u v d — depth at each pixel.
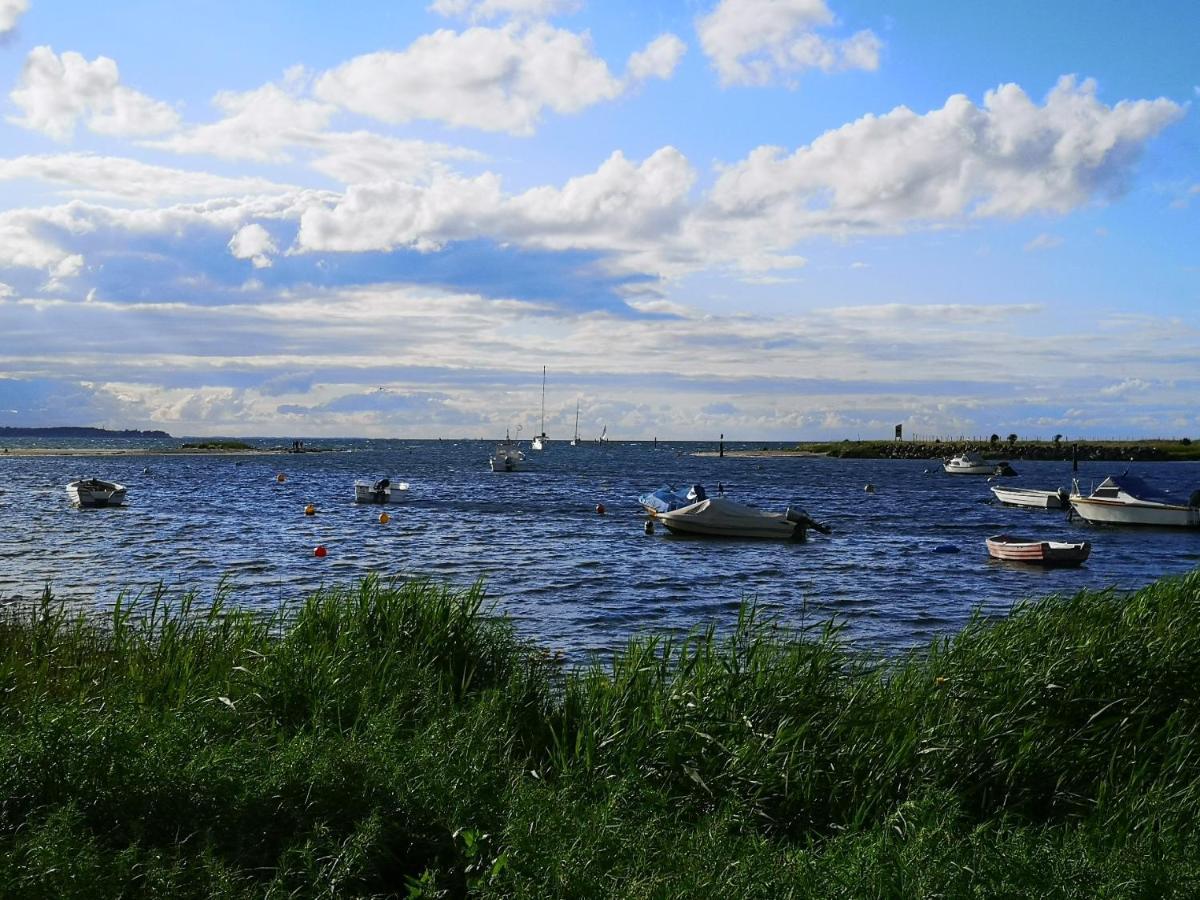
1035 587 27.12
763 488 78.31
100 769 5.72
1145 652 9.56
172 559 29.92
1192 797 7.28
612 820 6.14
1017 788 7.61
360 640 9.77
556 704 9.34
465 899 5.43
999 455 146.12
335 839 5.64
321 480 80.75
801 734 7.73
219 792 5.79
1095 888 5.46
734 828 6.60
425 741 7.03
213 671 8.95
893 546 37.28
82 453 133.88
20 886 4.64
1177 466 128.25
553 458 157.38
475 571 28.50
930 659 10.59
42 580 24.98
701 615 21.75
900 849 5.89
